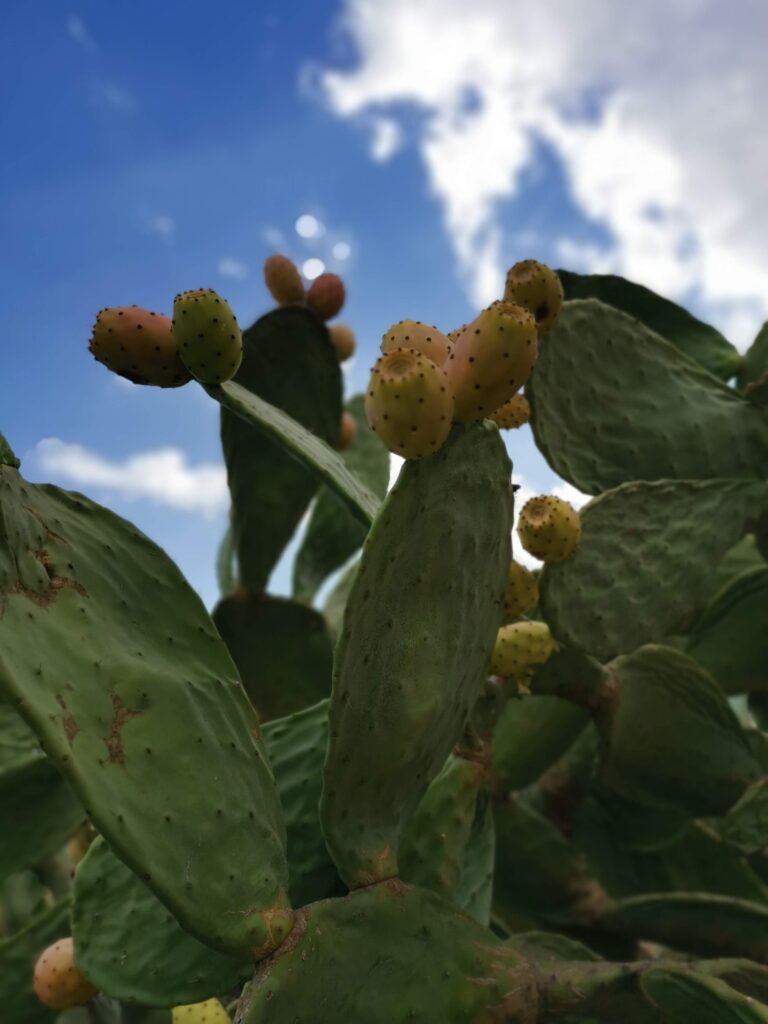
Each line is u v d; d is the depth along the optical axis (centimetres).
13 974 93
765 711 133
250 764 66
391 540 62
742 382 128
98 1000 92
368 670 64
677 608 105
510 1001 68
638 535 102
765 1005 66
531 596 84
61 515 64
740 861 118
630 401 111
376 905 66
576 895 116
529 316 62
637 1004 68
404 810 71
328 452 85
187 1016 85
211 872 59
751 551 142
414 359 59
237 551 132
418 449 60
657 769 108
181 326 68
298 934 61
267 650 134
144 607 66
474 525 68
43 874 119
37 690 55
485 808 87
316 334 122
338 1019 62
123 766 58
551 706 115
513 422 103
